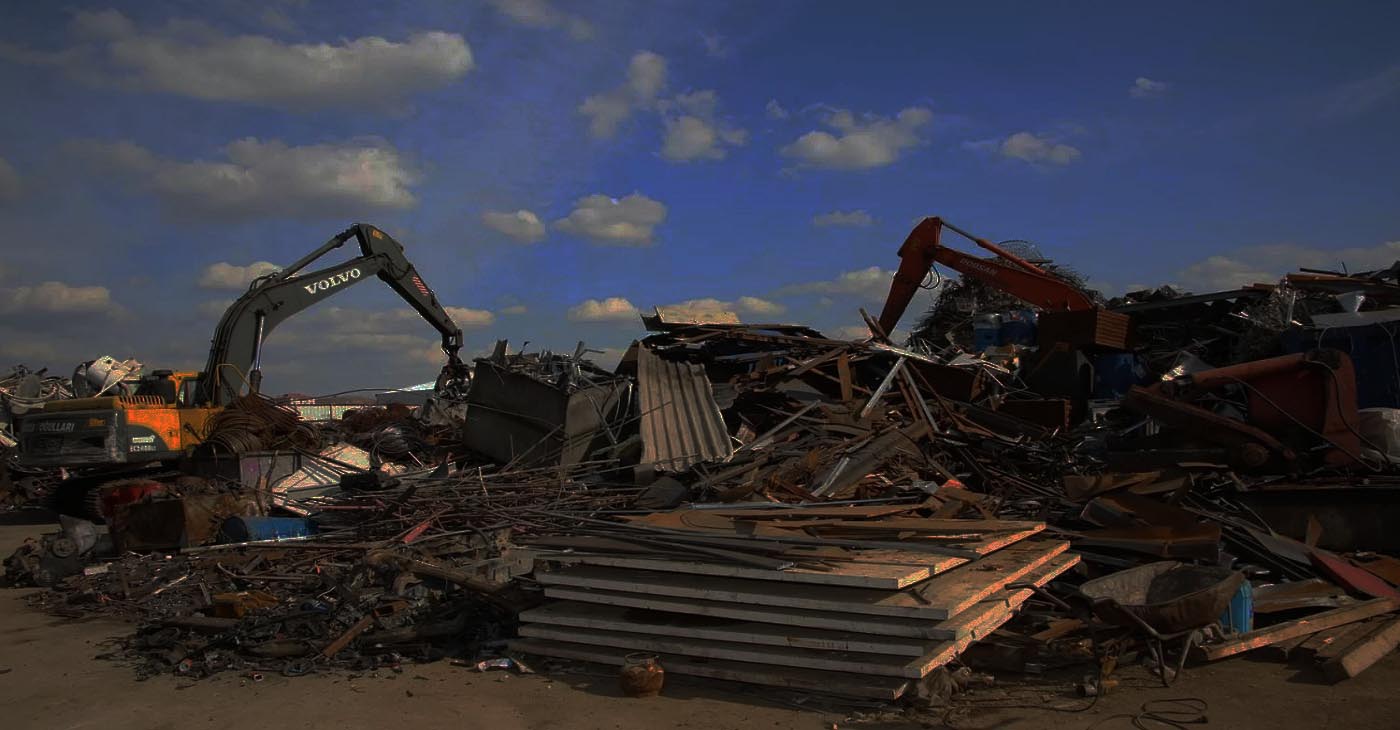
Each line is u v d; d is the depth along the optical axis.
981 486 9.93
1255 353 12.52
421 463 13.94
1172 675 5.54
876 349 13.35
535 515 9.48
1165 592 6.09
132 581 8.84
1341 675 5.36
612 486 10.88
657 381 12.23
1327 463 8.72
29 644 7.18
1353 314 11.21
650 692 5.44
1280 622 6.37
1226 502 8.31
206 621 7.12
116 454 14.30
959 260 15.89
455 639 6.60
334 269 18.36
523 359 15.26
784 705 5.23
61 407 14.91
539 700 5.43
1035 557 6.27
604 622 5.85
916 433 10.65
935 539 6.12
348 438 15.23
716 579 5.70
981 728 4.82
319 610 7.04
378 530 9.80
